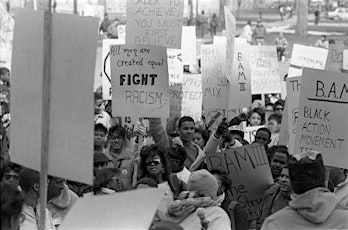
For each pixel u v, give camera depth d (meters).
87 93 4.50
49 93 4.71
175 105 10.59
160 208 5.68
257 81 12.39
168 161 6.73
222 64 10.70
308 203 4.70
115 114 8.62
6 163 5.71
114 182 6.29
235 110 11.30
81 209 3.78
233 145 8.78
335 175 6.82
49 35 4.68
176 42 9.62
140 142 9.23
